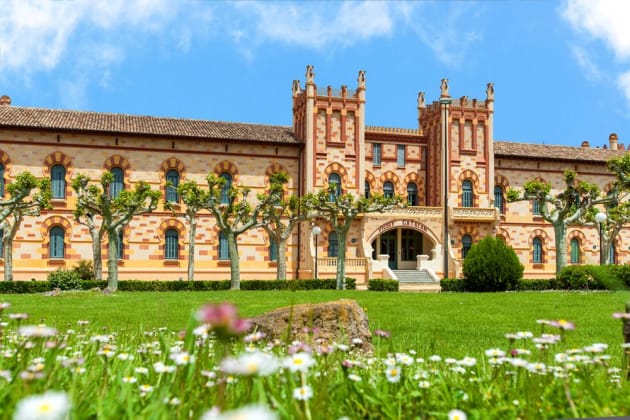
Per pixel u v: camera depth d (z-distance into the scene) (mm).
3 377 5781
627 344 7855
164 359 6277
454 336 16859
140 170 53562
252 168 56562
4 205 41125
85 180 44156
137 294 37219
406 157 62531
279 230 49031
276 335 13234
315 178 56781
